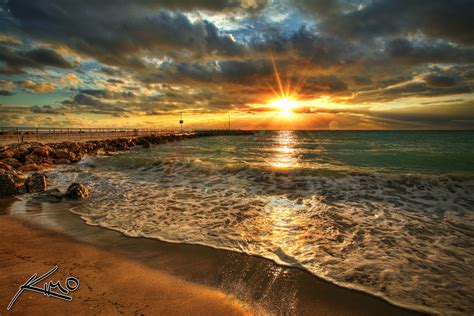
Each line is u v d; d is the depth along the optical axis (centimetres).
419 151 2097
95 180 1127
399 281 369
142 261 415
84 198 833
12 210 700
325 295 334
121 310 290
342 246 481
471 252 462
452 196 820
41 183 912
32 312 280
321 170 1147
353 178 1026
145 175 1226
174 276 371
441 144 3036
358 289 348
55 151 1831
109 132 5362
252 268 398
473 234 542
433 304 321
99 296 317
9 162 1397
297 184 982
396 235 535
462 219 632
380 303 321
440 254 454
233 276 374
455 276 384
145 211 697
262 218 639
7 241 489
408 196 829
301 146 3428
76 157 1844
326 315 299
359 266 409
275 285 354
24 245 472
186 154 2258
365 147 2752
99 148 2616
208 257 432
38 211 693
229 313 294
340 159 1698
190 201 798
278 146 3512
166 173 1253
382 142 3703
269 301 320
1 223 596
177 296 322
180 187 985
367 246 482
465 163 1420
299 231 554
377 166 1359
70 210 703
